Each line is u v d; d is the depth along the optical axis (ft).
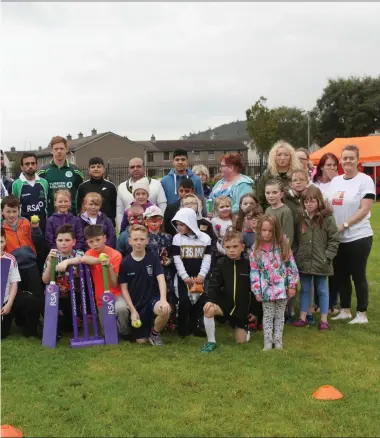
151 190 22.24
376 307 21.97
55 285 17.37
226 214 19.97
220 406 12.33
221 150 240.32
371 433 10.99
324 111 199.11
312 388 13.30
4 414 11.94
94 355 16.07
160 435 10.92
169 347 16.88
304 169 19.98
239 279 17.38
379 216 63.62
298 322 19.17
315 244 18.52
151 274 17.60
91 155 208.85
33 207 21.44
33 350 16.57
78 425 11.46
